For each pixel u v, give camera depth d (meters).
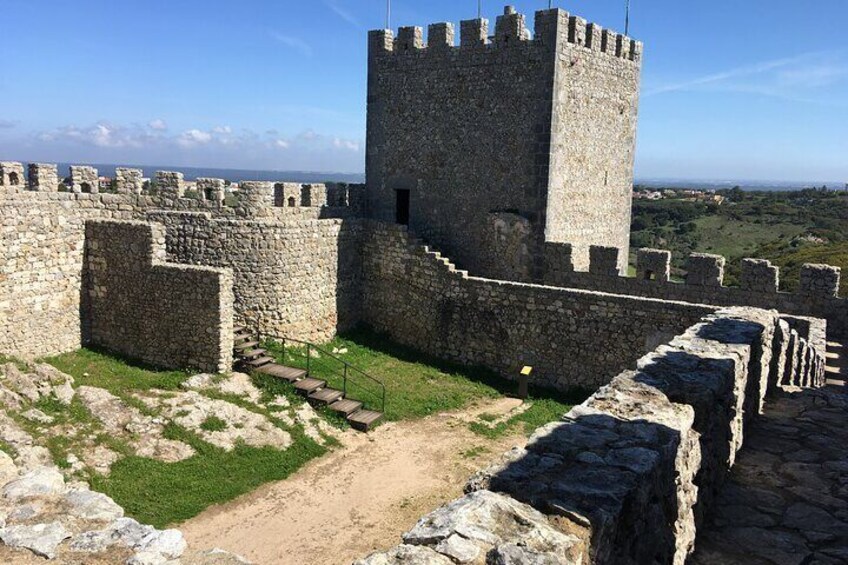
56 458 10.63
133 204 18.39
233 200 19.00
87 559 4.62
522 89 18.50
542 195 18.55
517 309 16.80
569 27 18.31
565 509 3.99
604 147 20.94
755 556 5.70
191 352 15.73
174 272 15.74
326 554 9.45
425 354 18.80
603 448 4.86
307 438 12.94
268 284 17.78
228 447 12.18
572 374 16.11
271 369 15.41
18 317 15.45
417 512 10.66
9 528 4.87
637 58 21.67
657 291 17.19
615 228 22.45
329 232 19.22
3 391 11.90
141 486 10.62
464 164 19.92
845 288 24.62
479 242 19.95
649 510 4.57
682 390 6.22
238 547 9.51
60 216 16.34
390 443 13.22
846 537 5.98
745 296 16.20
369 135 21.88
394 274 19.50
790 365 11.30
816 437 8.28
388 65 21.09
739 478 7.13
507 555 3.50
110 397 13.03
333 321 19.72
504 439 13.49
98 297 17.05
